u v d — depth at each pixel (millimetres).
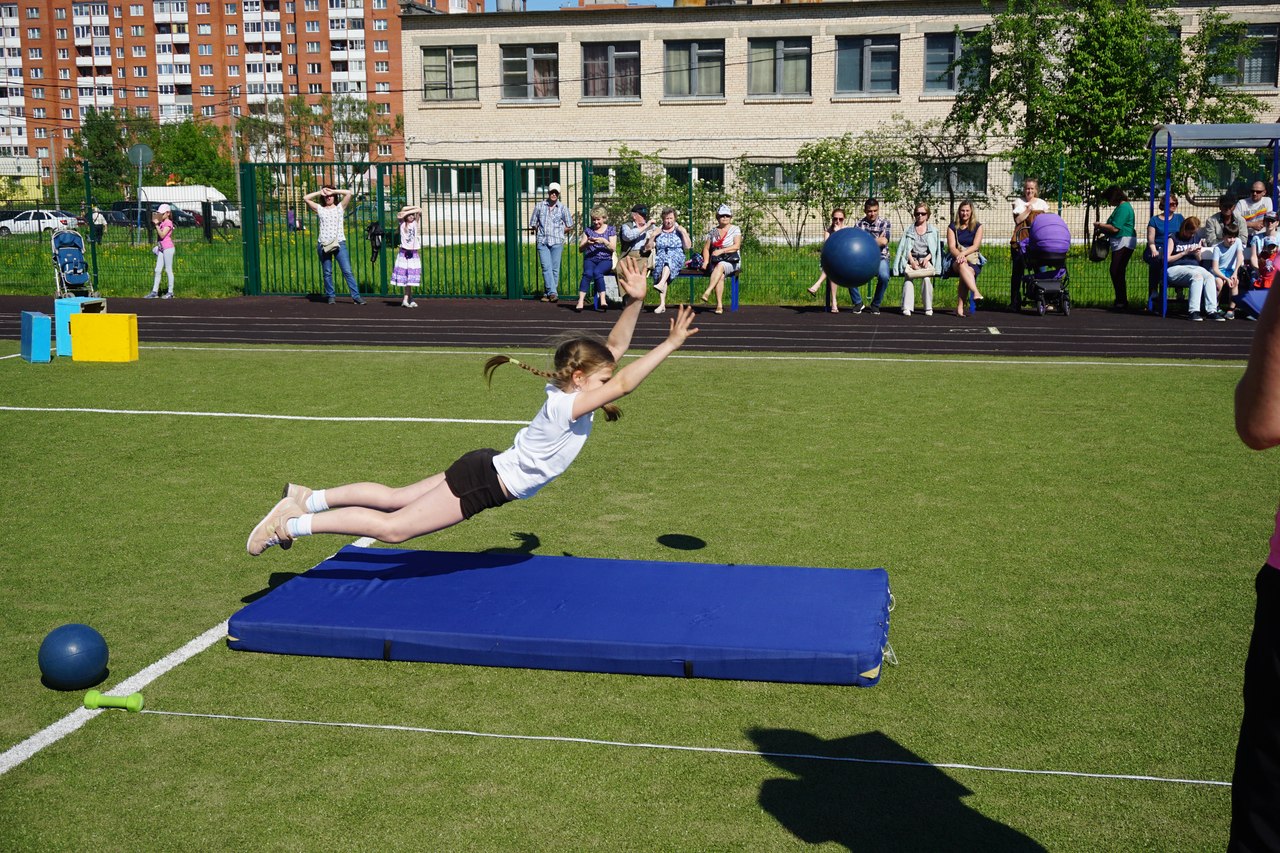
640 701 4391
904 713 4266
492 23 40781
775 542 6359
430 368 13148
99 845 3443
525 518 6902
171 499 7406
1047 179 27281
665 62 40219
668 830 3484
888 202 28094
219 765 3924
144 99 141625
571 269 26109
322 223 21250
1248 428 2391
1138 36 28969
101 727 4215
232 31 138750
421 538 6527
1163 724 4160
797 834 3453
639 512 7000
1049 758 3916
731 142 40156
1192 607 5328
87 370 13023
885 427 9523
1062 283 18500
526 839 3443
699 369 12945
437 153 41844
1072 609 5312
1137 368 12875
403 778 3822
